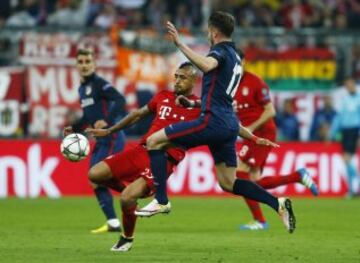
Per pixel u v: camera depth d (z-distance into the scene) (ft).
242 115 153.38
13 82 228.43
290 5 282.97
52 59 229.25
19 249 117.80
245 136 116.47
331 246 123.24
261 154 153.79
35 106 229.04
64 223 159.84
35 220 165.27
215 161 113.91
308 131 241.14
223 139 108.78
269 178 154.51
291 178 154.81
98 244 124.47
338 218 172.35
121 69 231.30
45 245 122.93
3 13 266.57
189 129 107.55
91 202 210.18
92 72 147.23
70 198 222.69
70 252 114.42
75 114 229.66
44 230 146.51
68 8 269.44
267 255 111.96
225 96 108.27
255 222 152.25
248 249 118.93
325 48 241.96
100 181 123.44
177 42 105.40
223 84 107.76
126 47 231.71
